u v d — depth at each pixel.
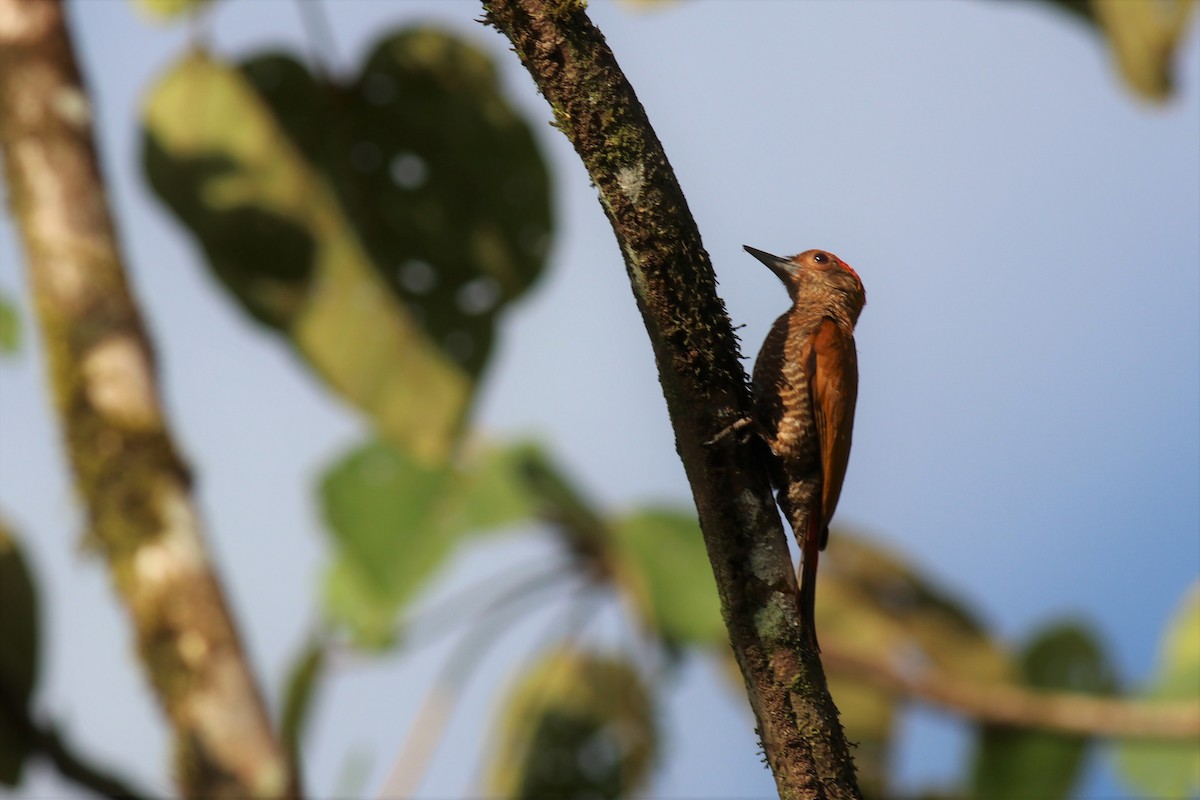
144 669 7.68
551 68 5.83
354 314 10.79
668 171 5.89
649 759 11.18
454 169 11.05
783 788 5.75
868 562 13.41
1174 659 12.47
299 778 7.59
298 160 10.73
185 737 7.49
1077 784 13.09
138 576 7.81
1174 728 12.27
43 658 7.71
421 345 10.85
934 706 13.16
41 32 8.77
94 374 8.20
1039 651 13.12
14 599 7.81
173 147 10.52
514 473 11.33
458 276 10.99
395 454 11.30
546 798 11.24
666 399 6.04
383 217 10.92
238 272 10.66
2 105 8.62
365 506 11.15
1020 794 13.23
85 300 8.37
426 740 9.27
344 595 10.99
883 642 13.34
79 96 8.78
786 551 5.99
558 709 11.13
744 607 5.91
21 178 8.56
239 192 10.59
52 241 8.43
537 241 11.14
